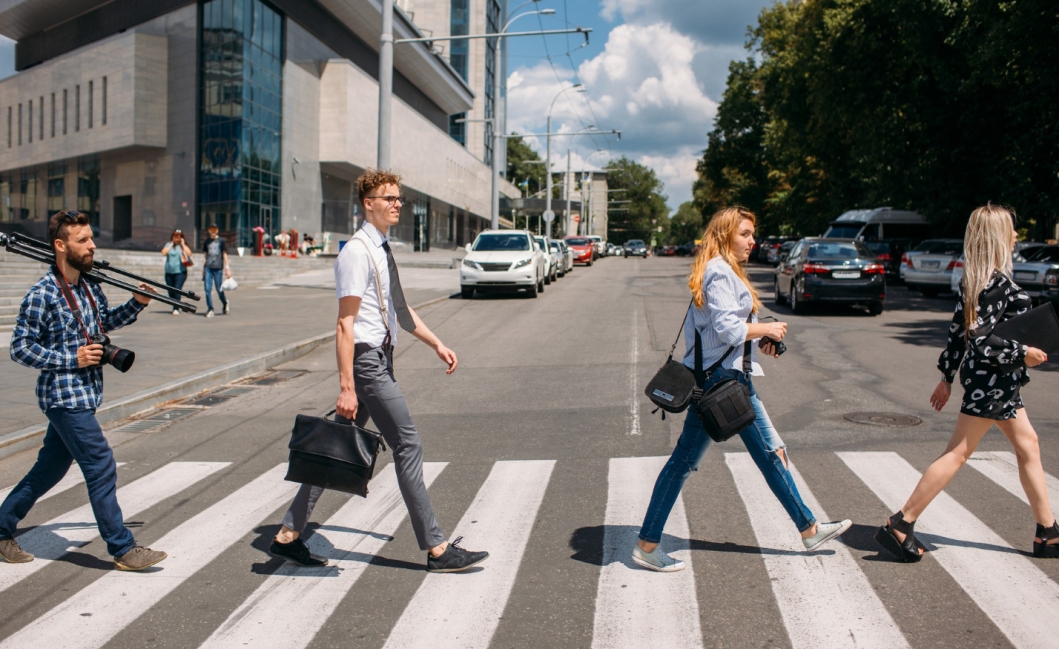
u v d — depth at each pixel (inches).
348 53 2028.8
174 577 171.2
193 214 1624.0
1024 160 964.6
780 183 2220.7
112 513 173.0
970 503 210.7
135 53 1647.4
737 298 162.7
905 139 1149.1
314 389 406.6
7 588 166.2
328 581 167.9
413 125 2274.9
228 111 1560.0
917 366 442.6
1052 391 367.9
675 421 318.7
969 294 171.3
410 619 149.3
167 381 389.4
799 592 158.7
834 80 1193.4
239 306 773.3
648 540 169.6
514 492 228.7
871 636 139.9
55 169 2005.4
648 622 146.6
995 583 161.8
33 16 1968.5
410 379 425.7
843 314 717.3
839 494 219.5
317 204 1862.7
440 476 247.0
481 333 602.9
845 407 337.7
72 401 167.9
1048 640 138.2
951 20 964.6
